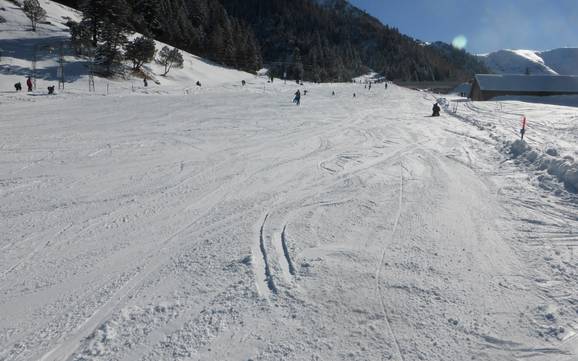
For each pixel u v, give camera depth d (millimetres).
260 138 14898
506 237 5953
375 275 4789
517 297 4344
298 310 4102
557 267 4992
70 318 4059
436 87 106375
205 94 36125
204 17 102625
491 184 8938
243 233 6109
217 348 3582
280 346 3596
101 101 25828
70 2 79875
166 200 7762
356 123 20109
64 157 11125
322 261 5121
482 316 4012
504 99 48094
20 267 5082
